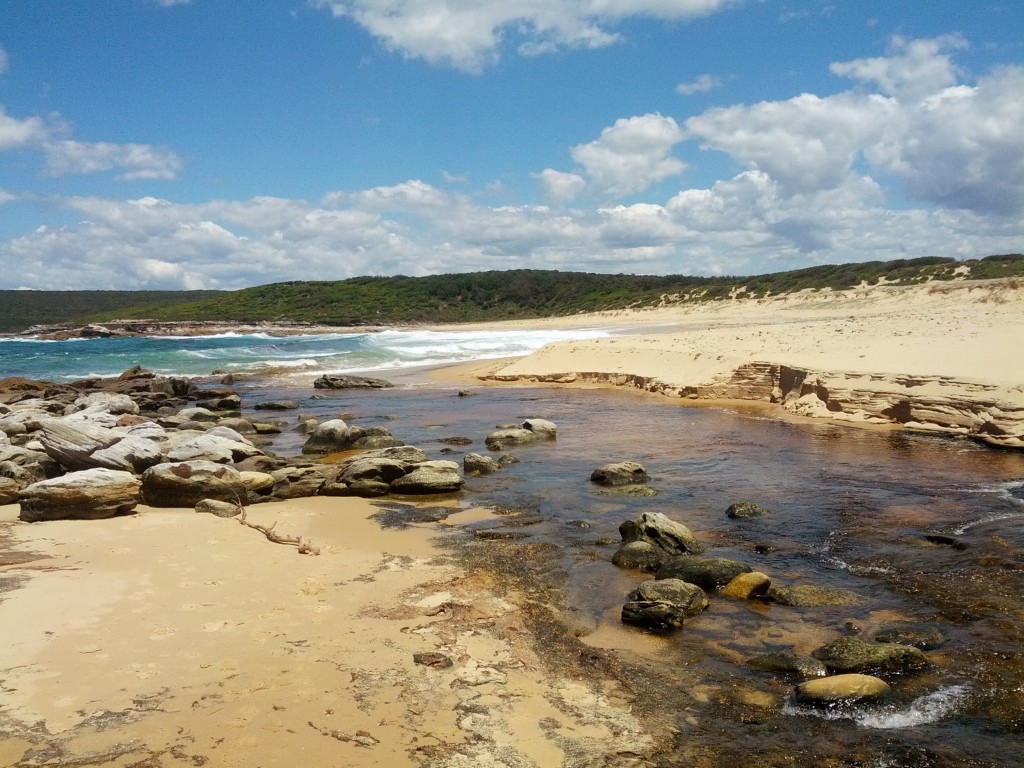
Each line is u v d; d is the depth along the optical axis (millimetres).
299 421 25844
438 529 12906
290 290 123188
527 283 123188
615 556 11258
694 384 29875
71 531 12148
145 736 6160
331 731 6344
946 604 9508
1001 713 7000
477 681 7359
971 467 16969
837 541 12094
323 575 10250
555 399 30188
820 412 24281
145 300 152375
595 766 6113
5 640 7809
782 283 85125
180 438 20203
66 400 30656
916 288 64812
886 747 6496
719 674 7805
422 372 41375
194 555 11000
